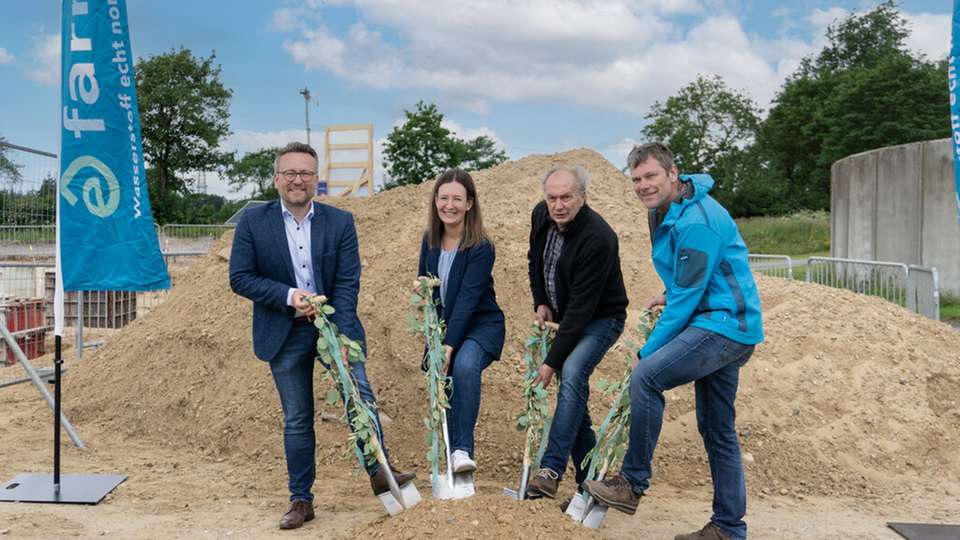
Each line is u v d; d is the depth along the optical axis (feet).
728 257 12.31
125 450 19.56
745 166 201.98
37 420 21.80
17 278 40.60
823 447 18.38
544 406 13.71
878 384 20.31
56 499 15.37
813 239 114.83
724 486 13.00
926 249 52.08
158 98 176.96
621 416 13.05
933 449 18.89
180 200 185.98
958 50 15.67
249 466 18.21
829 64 231.71
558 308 14.24
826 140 189.98
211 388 20.88
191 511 15.01
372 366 19.94
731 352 12.21
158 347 22.90
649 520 14.83
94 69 16.79
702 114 199.31
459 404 13.56
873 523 15.10
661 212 13.11
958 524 15.08
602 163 29.71
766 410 19.21
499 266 22.08
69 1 16.69
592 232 13.16
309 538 13.46
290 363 14.23
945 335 23.32
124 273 17.04
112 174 16.98
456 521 11.85
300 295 13.55
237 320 22.20
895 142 174.40
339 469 17.88
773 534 14.30
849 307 23.91
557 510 12.57
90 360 24.63
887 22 225.15
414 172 111.04
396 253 22.93
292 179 13.93
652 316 14.08
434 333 13.94
